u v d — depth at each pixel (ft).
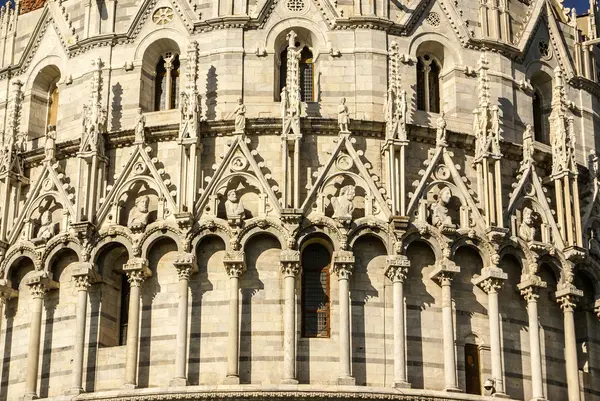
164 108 201.46
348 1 201.36
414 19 202.80
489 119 196.13
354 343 183.32
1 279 196.13
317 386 176.86
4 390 192.54
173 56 203.31
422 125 195.11
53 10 211.61
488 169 193.36
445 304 186.29
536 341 189.67
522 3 214.07
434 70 205.05
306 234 186.09
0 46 216.95
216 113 194.80
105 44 203.62
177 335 182.09
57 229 195.21
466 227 191.11
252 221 186.39
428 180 191.83
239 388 176.14
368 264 187.62
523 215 195.62
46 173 198.08
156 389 177.99
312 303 186.60
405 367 181.78
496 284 188.96
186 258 184.96
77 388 183.11
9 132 202.59
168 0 203.51
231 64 197.06
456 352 186.60
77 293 188.96
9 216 199.21
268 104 195.31
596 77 220.43
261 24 199.41
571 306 194.80
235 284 183.93
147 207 190.49
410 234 188.14
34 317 190.60
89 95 201.87
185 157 190.29
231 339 181.16
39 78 211.20
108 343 188.85
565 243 196.65
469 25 206.28
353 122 192.24
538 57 211.82
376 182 190.39
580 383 195.52
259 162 190.80
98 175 193.36
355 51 198.08
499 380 184.85
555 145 201.16
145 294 187.93
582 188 208.13
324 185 188.44
